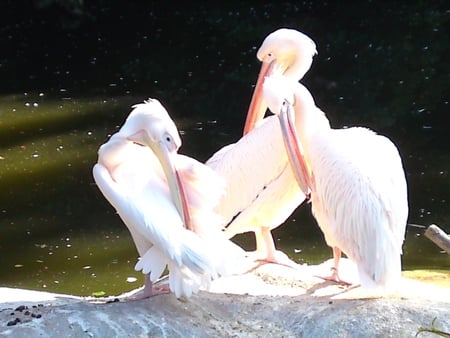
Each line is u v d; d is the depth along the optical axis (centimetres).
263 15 2552
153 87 2092
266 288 854
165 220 749
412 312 752
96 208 1462
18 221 1423
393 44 2255
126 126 786
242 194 920
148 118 781
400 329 732
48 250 1319
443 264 1228
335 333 737
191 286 742
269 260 935
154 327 734
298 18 2505
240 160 919
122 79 2156
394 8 2500
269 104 867
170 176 775
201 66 2212
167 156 777
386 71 2086
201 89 2061
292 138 853
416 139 1703
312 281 875
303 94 890
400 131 1748
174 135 783
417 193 1468
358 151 822
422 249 1282
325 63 2167
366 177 798
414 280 954
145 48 2366
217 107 1942
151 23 2544
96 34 2481
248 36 2400
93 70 2228
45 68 2253
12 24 2548
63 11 2581
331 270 891
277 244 1323
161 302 777
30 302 823
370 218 781
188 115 1902
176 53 2314
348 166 808
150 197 766
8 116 1927
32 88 2120
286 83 884
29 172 1611
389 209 786
